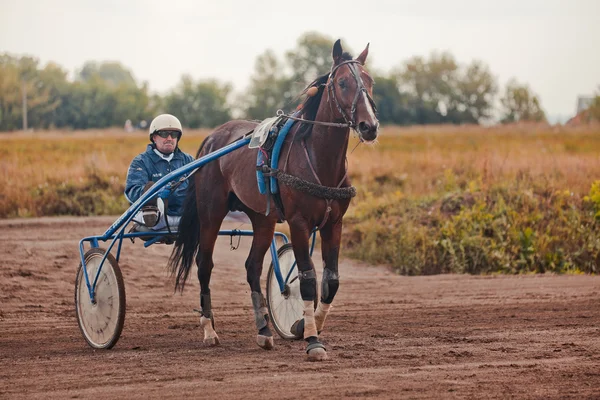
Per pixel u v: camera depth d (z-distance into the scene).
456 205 16.22
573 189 16.69
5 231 16.72
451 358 7.04
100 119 85.81
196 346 7.93
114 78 165.50
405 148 31.50
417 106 85.44
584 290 11.34
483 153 23.70
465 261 14.18
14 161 25.41
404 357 7.12
